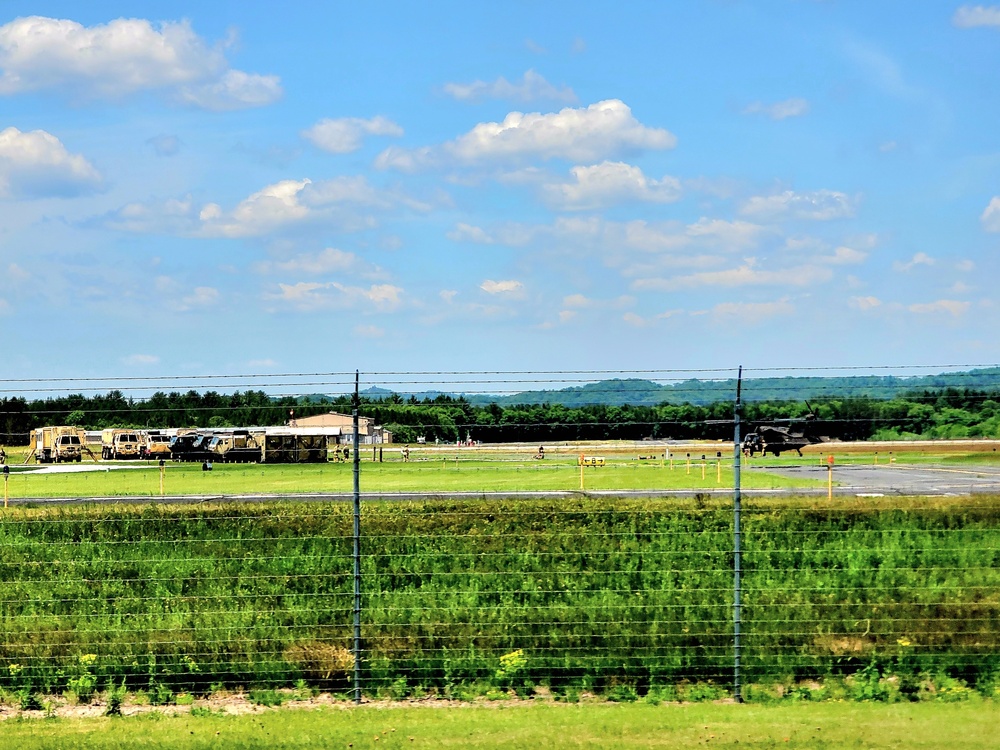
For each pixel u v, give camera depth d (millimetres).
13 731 12711
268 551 23750
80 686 15008
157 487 43375
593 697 14438
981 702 13578
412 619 18594
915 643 16109
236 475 47281
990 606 17406
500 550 23359
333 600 20375
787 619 17516
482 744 11648
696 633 16859
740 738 11766
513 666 15219
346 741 11828
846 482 39188
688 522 24906
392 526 25203
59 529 25250
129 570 23016
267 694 14812
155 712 13922
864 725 12273
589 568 21891
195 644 16891
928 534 22641
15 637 17609
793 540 23547
